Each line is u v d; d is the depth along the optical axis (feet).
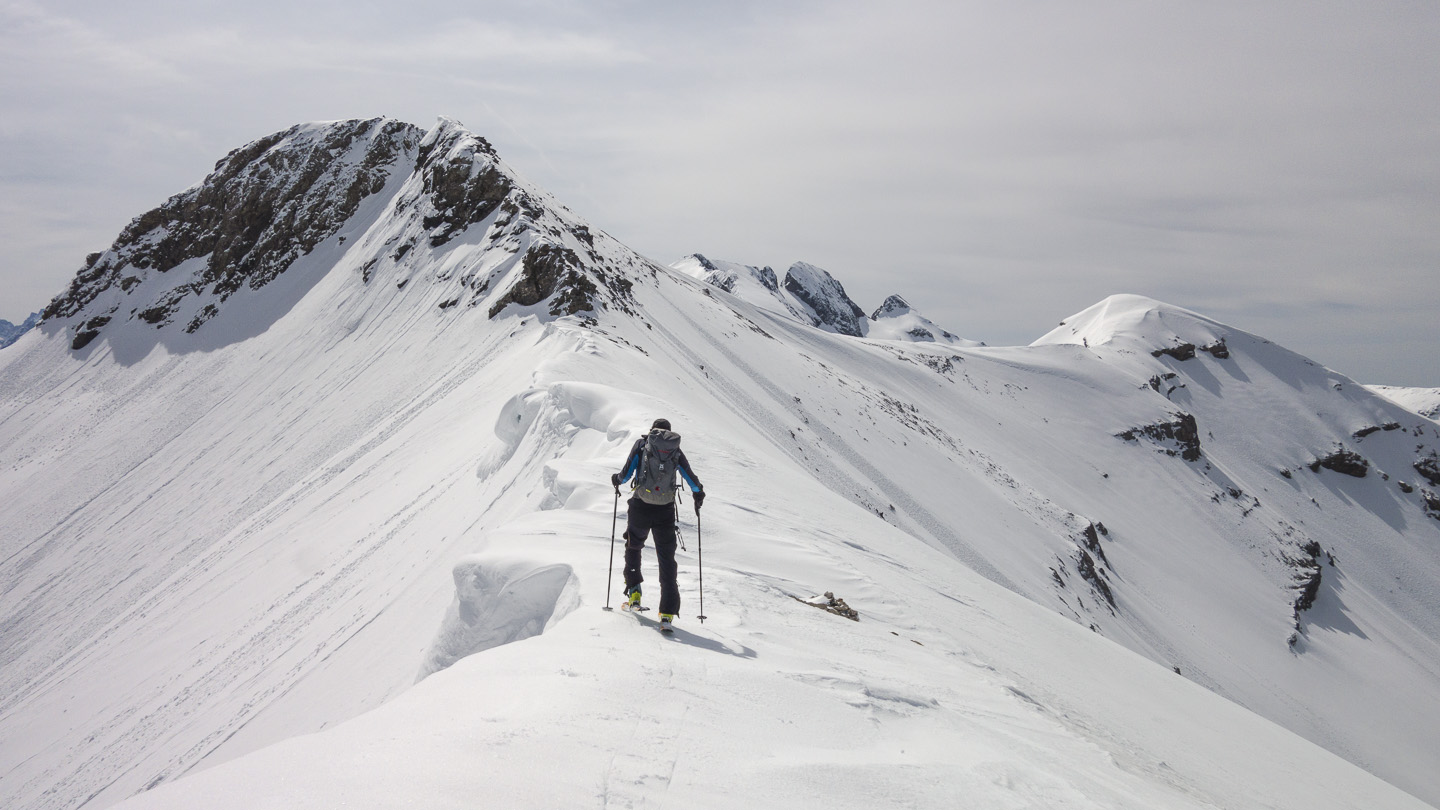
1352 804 32.48
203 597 101.14
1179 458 444.96
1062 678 34.99
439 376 167.02
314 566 88.17
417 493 91.04
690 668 15.70
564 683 13.19
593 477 41.88
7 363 327.47
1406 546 453.17
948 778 13.41
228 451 196.75
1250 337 614.34
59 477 226.58
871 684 18.25
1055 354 539.29
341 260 289.53
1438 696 300.40
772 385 237.66
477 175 248.52
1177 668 252.83
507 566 25.32
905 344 473.26
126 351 306.96
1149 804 17.93
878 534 56.54
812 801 11.01
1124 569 319.27
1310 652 309.22
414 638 45.37
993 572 210.18
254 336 275.59
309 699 48.98
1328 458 506.89
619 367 111.04
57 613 144.56
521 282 182.80
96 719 78.64
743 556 34.99
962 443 336.49
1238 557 370.32
